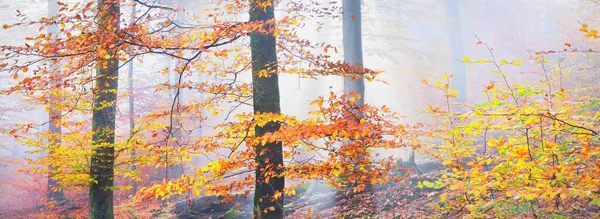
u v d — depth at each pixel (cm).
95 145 854
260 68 648
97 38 528
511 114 376
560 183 370
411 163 1123
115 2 579
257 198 643
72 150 866
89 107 896
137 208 1262
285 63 702
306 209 1002
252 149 650
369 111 600
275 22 581
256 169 647
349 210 923
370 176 633
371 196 928
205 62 746
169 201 1330
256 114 622
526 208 413
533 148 437
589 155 370
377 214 858
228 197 628
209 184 608
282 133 529
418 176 970
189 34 629
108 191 884
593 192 343
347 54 1137
